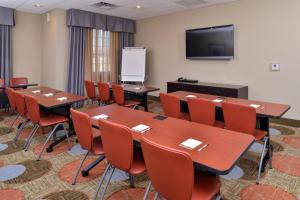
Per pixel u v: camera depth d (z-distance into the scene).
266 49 4.98
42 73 6.73
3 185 2.57
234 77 5.55
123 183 2.60
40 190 2.49
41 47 6.67
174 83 6.07
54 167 2.98
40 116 3.53
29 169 2.93
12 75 6.16
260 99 5.20
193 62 6.27
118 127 1.86
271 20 4.85
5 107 5.71
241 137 1.95
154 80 7.27
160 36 6.94
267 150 2.97
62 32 6.09
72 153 3.38
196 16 6.04
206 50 5.84
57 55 6.08
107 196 2.38
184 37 6.37
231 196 2.38
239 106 2.61
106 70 7.16
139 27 7.48
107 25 6.84
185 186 1.42
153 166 1.54
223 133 2.05
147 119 2.49
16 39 6.19
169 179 1.48
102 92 5.11
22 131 4.29
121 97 4.79
